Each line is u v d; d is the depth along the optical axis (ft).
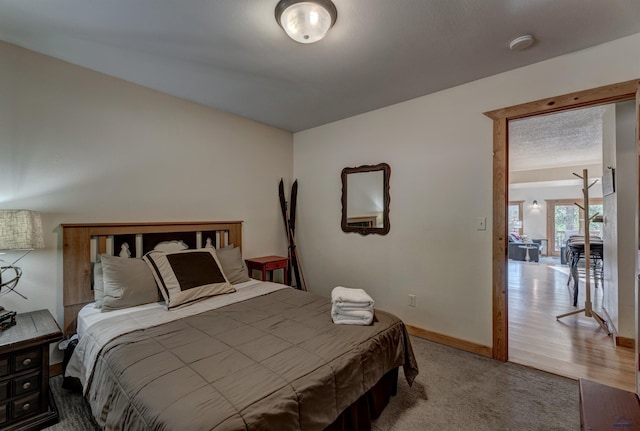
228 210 10.96
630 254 8.77
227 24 5.81
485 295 8.23
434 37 6.23
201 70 7.70
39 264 6.97
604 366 7.59
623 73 6.30
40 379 5.37
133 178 8.51
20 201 6.75
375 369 5.41
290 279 12.91
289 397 3.85
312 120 11.78
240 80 8.27
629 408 3.65
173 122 9.38
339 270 11.75
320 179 12.46
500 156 7.91
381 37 6.22
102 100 7.91
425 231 9.37
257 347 4.99
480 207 8.30
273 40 6.35
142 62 7.36
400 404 6.11
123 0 5.15
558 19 5.66
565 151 17.07
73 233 7.33
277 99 9.64
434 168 9.15
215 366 4.37
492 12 5.44
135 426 3.63
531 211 32.89
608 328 9.94
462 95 8.55
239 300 7.61
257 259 11.47
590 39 6.34
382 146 10.41
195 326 5.88
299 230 13.26
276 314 6.60
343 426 4.84
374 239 10.65
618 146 9.04
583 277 18.81
